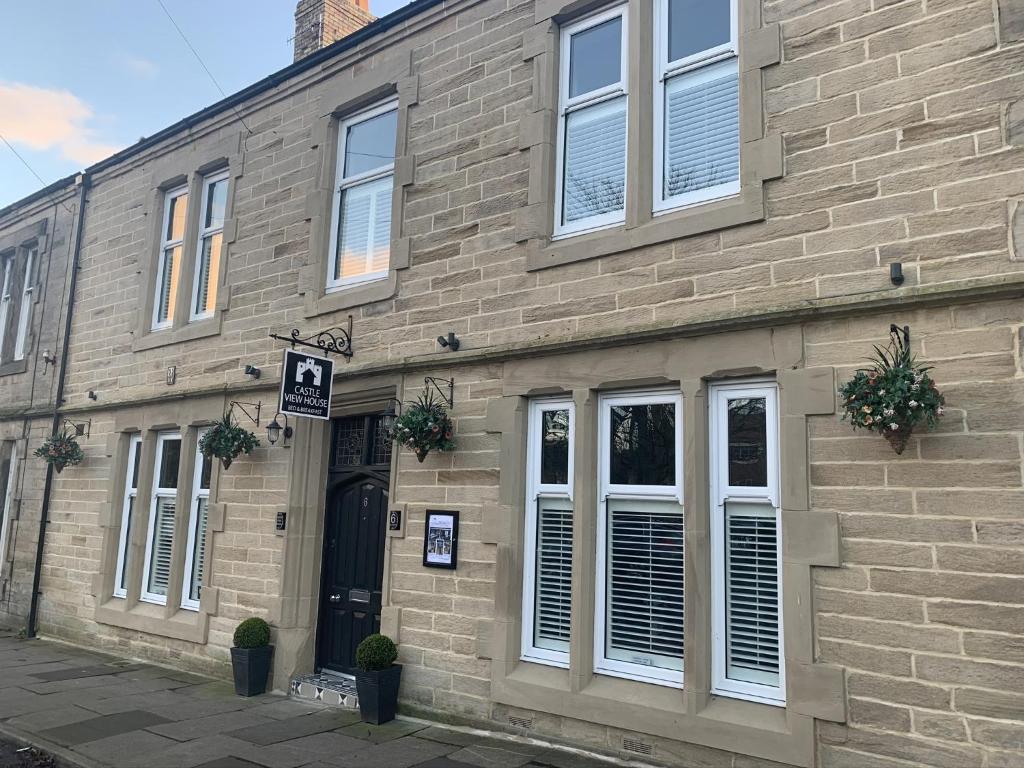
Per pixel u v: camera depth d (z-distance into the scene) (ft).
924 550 13.30
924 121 14.51
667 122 18.71
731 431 16.30
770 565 15.52
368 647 19.72
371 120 25.70
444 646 19.51
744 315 15.67
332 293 25.09
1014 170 13.47
